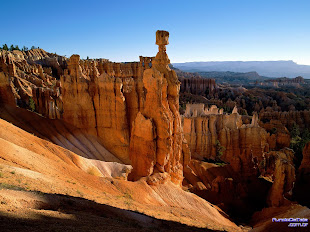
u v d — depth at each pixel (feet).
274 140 256.32
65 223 38.96
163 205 96.94
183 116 223.92
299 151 242.17
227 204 143.13
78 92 177.37
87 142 171.32
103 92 179.32
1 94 163.12
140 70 243.60
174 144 125.59
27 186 53.01
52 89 246.47
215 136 217.36
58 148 111.86
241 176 181.37
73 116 176.76
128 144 181.16
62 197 52.80
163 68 128.36
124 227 45.39
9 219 34.50
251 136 220.23
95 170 117.39
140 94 188.75
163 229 56.75
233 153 220.43
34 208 43.70
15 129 103.35
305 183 160.45
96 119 181.68
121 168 132.67
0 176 54.39
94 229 39.17
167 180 114.62
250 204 146.92
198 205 111.14
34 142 102.01
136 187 98.12
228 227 95.71
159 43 128.16
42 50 588.50
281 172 128.98
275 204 129.70
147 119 113.39
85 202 55.98
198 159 205.16
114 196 81.66
